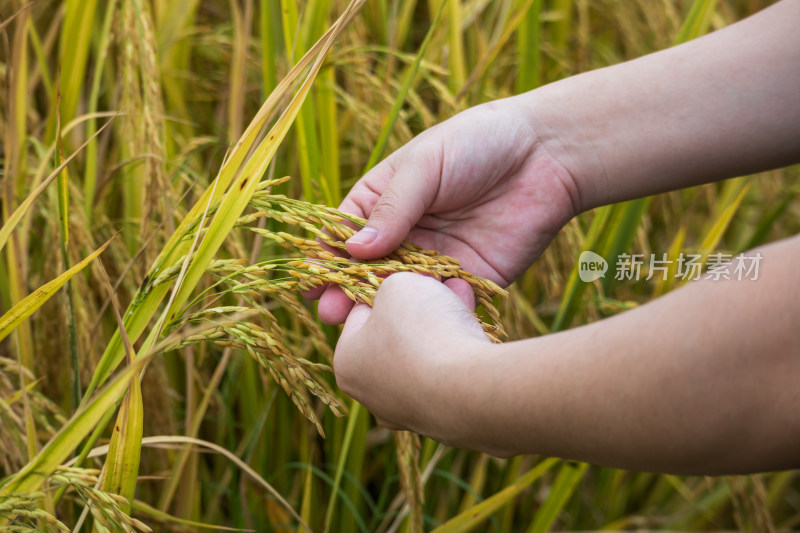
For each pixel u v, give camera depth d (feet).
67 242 1.89
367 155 2.77
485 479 2.82
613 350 1.52
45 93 2.65
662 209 3.01
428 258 1.88
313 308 2.48
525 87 2.52
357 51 2.46
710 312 1.48
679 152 1.96
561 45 3.23
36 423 2.13
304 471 2.55
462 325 1.67
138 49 2.18
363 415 2.43
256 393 2.45
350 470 2.48
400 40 2.74
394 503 2.50
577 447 1.56
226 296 2.30
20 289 2.15
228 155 1.86
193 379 2.30
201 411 2.20
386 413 1.73
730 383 1.48
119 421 1.71
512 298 2.39
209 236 1.75
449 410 1.62
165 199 2.14
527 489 2.80
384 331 1.70
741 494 2.40
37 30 2.81
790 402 1.47
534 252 2.08
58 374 2.27
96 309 2.31
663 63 1.98
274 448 2.57
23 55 2.23
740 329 1.47
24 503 1.65
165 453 2.36
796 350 1.46
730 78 1.94
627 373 1.51
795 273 1.46
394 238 1.87
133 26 2.16
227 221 1.76
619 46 3.69
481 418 1.59
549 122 2.01
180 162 2.31
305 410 1.73
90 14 2.32
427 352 1.64
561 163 2.02
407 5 2.72
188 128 2.67
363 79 2.42
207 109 2.86
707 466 1.53
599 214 2.29
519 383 1.56
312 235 2.24
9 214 2.14
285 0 2.18
